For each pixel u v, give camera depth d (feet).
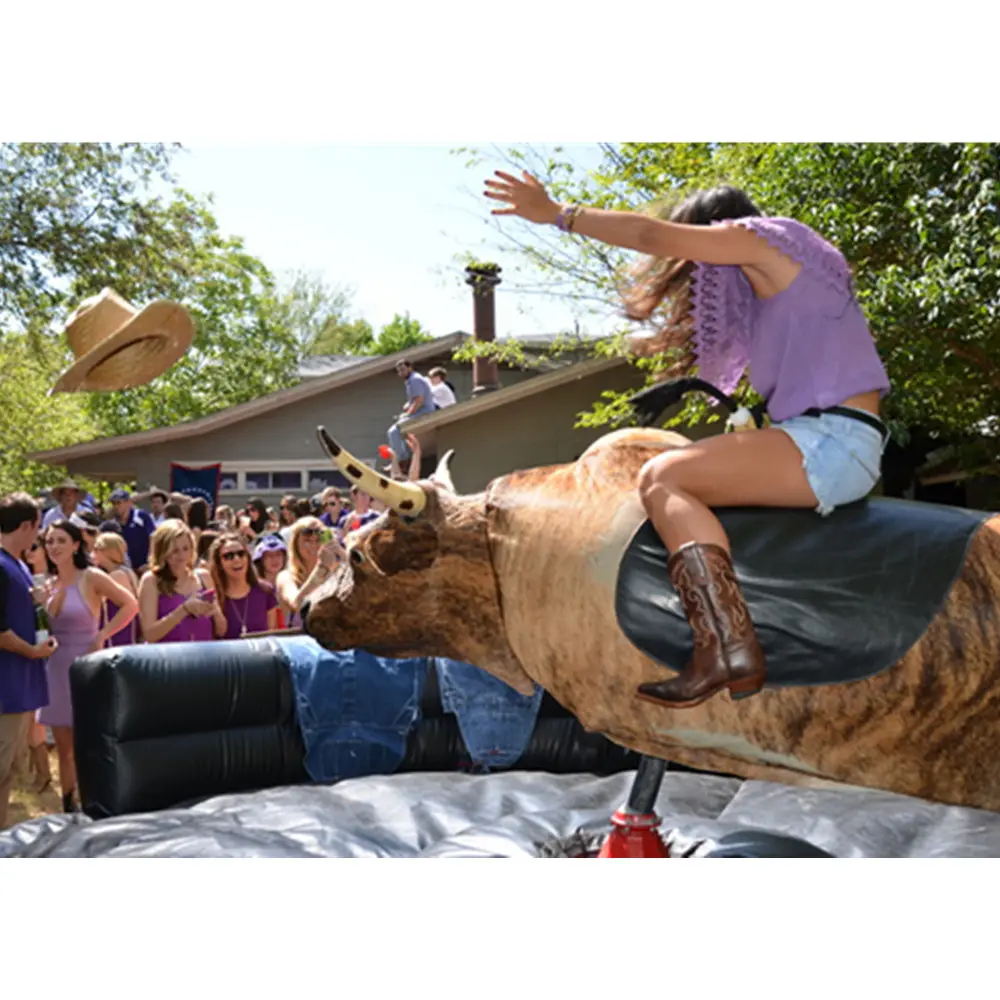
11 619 17.56
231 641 17.78
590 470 10.35
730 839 12.43
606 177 37.11
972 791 9.31
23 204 54.60
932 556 9.34
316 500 39.27
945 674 9.12
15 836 14.32
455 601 10.73
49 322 57.72
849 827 13.57
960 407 30.50
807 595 9.21
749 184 28.17
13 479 85.76
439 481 11.24
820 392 9.23
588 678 9.76
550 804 15.33
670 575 9.05
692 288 10.22
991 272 23.66
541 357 48.78
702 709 9.46
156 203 57.41
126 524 34.88
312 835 13.71
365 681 17.87
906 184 26.55
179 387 115.85
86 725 16.65
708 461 9.14
